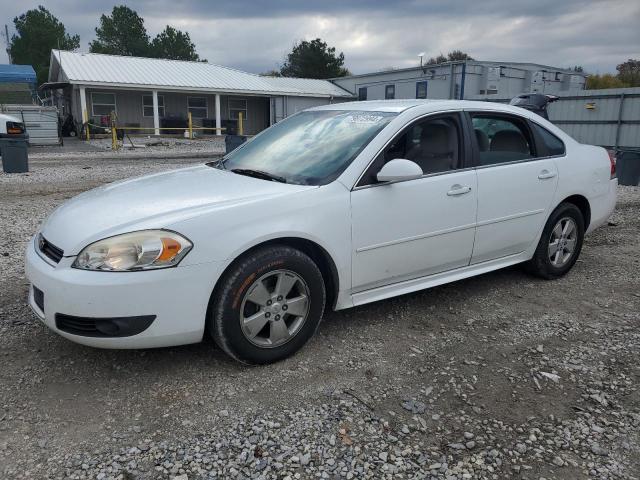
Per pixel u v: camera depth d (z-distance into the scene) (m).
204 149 21.70
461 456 2.52
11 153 12.19
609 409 2.91
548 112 17.80
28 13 68.44
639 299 4.50
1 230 6.48
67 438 2.57
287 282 3.23
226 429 2.67
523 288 4.71
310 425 2.71
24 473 2.34
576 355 3.50
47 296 2.89
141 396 2.93
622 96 15.83
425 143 3.91
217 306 3.02
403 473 2.40
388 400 2.95
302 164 3.70
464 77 25.11
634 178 11.30
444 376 3.21
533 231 4.58
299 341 3.35
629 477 2.41
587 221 5.12
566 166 4.75
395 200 3.62
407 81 28.59
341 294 3.53
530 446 2.60
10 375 3.10
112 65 29.61
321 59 53.25
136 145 23.06
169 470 2.38
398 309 4.20
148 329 2.86
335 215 3.36
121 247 2.82
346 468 2.42
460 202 3.97
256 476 2.36
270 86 32.25
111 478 2.32
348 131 3.87
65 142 24.22
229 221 3.01
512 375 3.24
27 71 35.78
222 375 3.16
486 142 4.29
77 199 3.59
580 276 5.08
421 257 3.85
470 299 4.43
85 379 3.08
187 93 30.53
